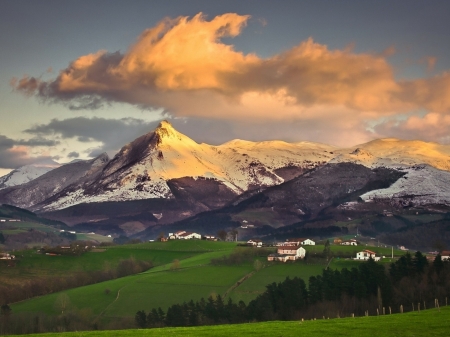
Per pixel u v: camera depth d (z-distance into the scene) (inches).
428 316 4719.5
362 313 7386.8
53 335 4234.7
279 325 4530.0
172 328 4608.8
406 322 4365.2
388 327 4146.2
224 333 4116.6
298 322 4766.2
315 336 3887.8
